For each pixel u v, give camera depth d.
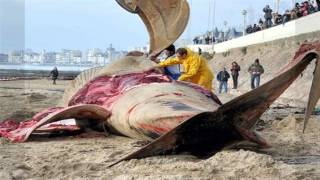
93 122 11.07
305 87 29.58
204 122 7.68
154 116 8.54
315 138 10.70
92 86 11.77
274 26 50.81
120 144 9.87
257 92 7.61
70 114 10.42
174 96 9.15
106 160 8.10
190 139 7.85
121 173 7.08
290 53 41.88
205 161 7.68
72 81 13.83
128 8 14.18
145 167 7.37
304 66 7.95
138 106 9.26
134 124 9.19
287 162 8.16
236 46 61.91
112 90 11.16
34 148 9.28
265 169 7.25
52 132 11.26
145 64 11.72
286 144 9.89
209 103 9.23
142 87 10.02
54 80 44.50
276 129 12.20
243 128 8.06
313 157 8.64
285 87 7.96
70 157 8.36
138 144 9.73
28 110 12.61
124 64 11.88
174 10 14.05
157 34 14.16
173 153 8.00
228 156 7.84
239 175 6.99
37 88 33.28
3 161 7.28
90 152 8.91
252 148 8.70
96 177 6.81
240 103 7.62
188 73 12.62
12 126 10.34
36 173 6.93
